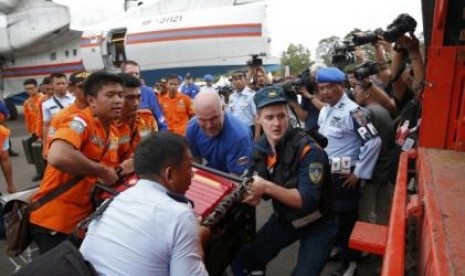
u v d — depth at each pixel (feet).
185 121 22.48
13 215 7.54
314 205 6.75
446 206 4.14
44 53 63.00
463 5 6.75
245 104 21.17
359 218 10.35
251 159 7.72
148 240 4.45
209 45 48.26
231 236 6.50
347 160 9.86
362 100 11.76
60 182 7.36
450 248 3.23
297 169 6.94
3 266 11.80
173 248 4.44
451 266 2.95
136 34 50.78
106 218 4.83
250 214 6.86
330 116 10.30
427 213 4.01
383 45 11.92
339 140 10.09
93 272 4.43
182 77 49.85
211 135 8.52
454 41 6.89
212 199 6.21
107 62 54.75
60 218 7.36
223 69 48.73
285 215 7.28
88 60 56.34
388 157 10.51
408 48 9.69
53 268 4.29
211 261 6.08
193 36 48.24
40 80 64.54
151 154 4.83
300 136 7.07
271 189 6.50
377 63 11.66
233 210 6.38
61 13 56.90
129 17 55.83
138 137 9.51
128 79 8.60
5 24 61.11
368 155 9.66
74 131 6.90
